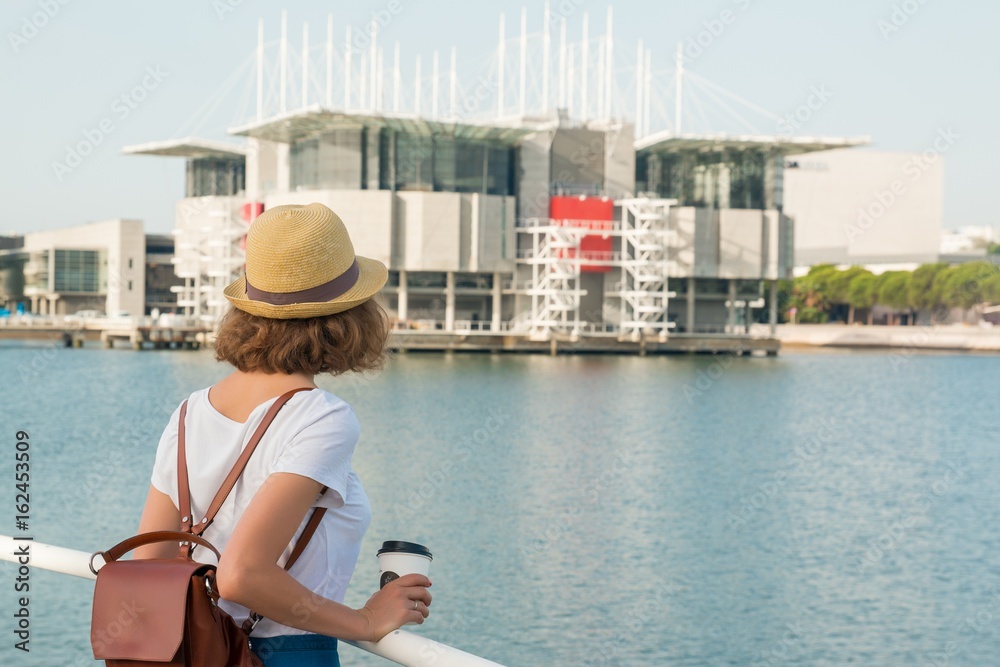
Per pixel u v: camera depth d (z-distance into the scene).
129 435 59.00
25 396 83.00
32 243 187.25
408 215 131.88
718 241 144.75
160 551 3.23
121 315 151.50
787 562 30.34
